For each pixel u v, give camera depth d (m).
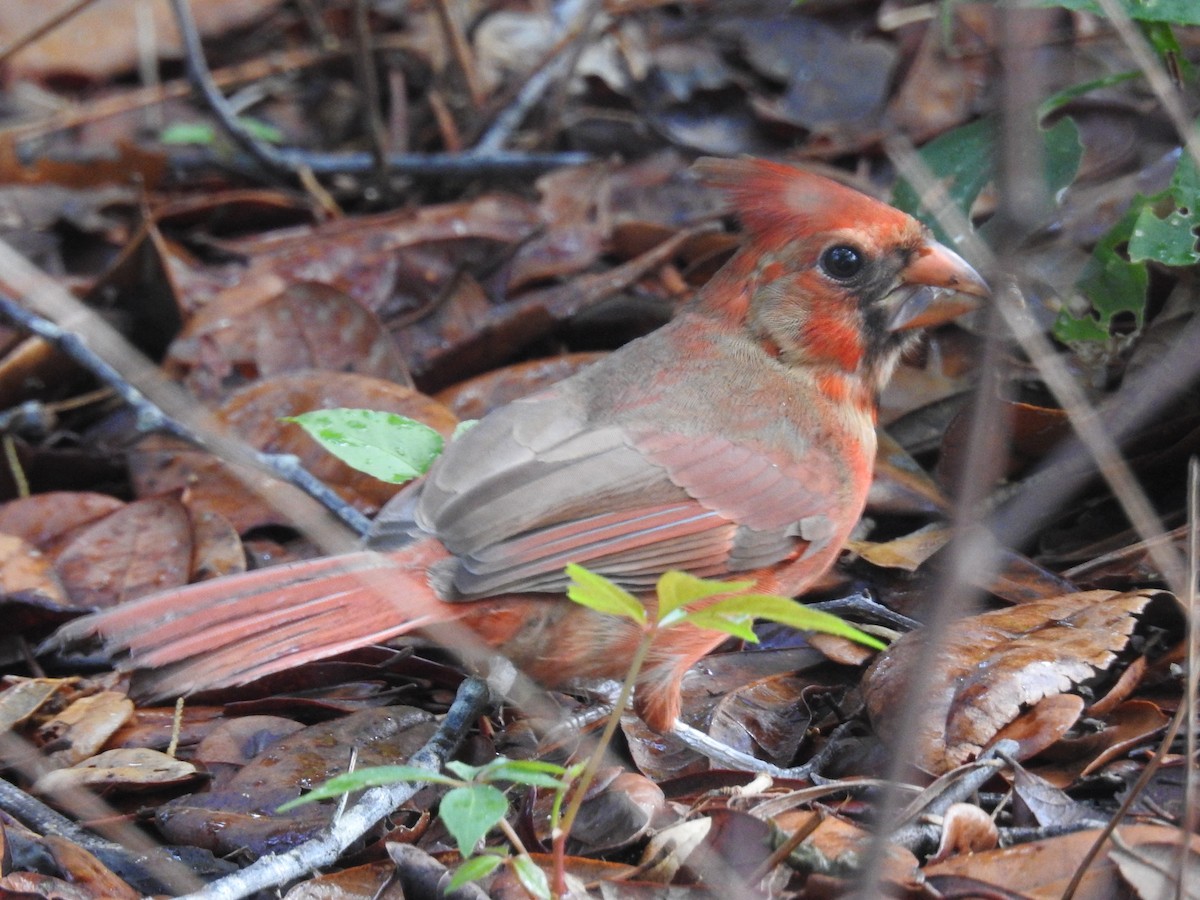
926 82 13.12
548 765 5.73
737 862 6.46
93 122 14.90
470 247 12.31
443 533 7.40
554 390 8.15
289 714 8.38
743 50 14.32
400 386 10.39
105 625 6.90
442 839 7.16
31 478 10.69
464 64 14.60
